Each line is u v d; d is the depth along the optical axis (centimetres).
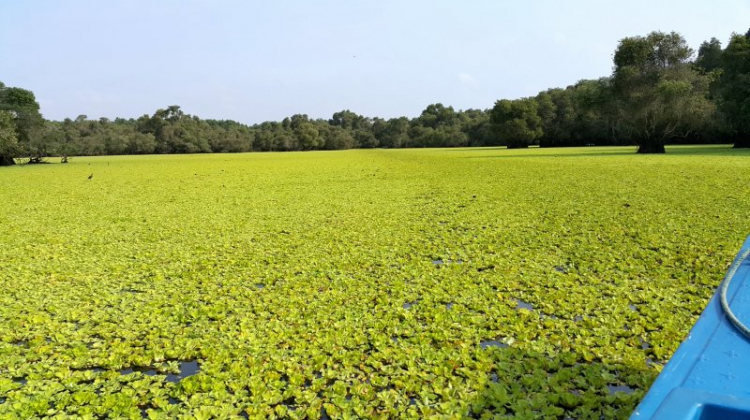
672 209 1114
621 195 1368
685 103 3512
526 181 1870
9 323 559
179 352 475
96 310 596
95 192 2016
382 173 2648
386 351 456
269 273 735
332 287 662
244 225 1141
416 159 4181
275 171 3155
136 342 499
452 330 505
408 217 1177
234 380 416
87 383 428
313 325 527
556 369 420
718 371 216
